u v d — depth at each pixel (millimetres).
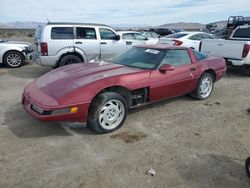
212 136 4246
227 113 5336
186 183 3033
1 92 6625
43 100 3857
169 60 5203
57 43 8250
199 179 3111
